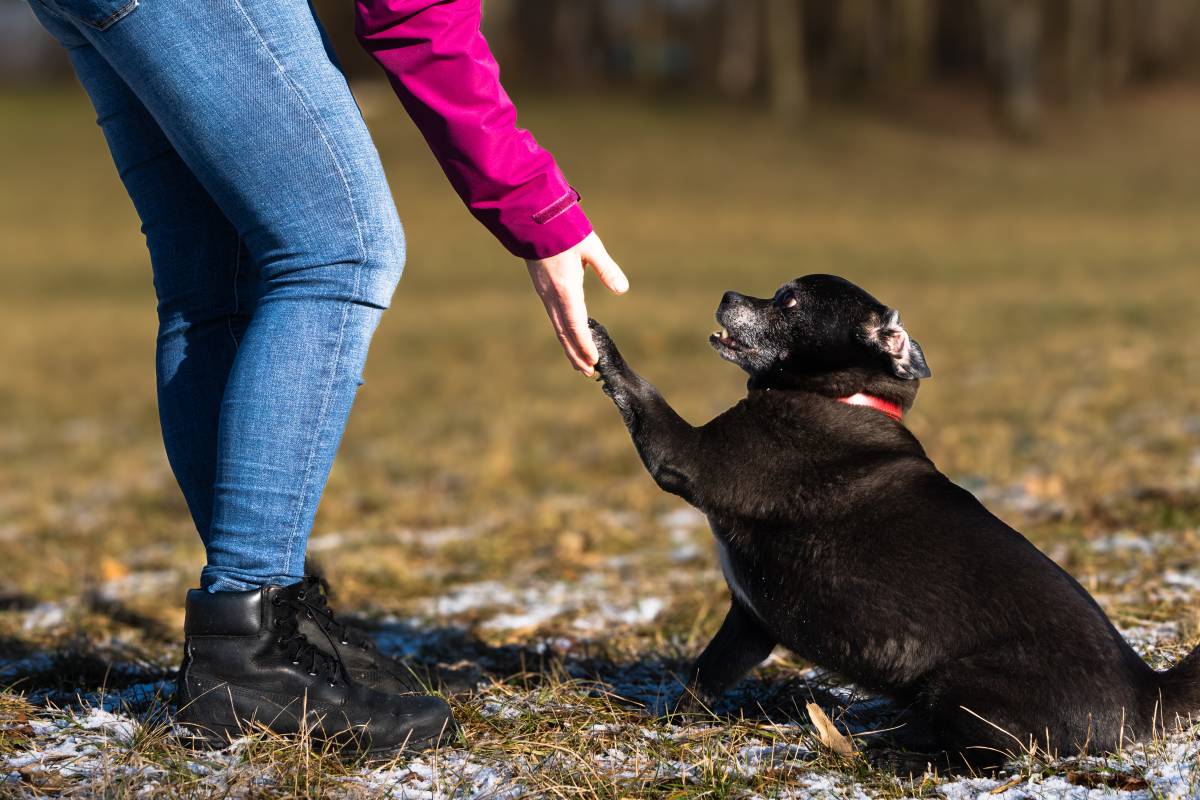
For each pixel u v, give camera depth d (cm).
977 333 1759
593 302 2472
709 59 7000
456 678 420
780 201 4444
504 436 1205
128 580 698
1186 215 4028
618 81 6850
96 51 353
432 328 2197
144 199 367
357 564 686
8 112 5703
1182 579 539
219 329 366
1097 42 6781
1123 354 1409
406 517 879
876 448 400
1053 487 765
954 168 5109
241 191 324
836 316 439
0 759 323
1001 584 355
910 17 6588
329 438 338
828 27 7112
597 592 620
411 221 4034
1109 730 336
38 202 4297
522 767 330
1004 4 6131
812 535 385
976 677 345
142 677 435
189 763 322
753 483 397
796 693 424
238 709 332
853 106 6162
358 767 330
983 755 344
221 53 314
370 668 384
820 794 322
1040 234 3628
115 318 2488
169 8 311
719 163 5050
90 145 5144
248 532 334
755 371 460
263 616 334
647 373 1596
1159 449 882
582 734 359
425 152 4928
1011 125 5838
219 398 364
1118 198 4472
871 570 371
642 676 455
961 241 3516
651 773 334
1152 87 6956
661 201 4384
